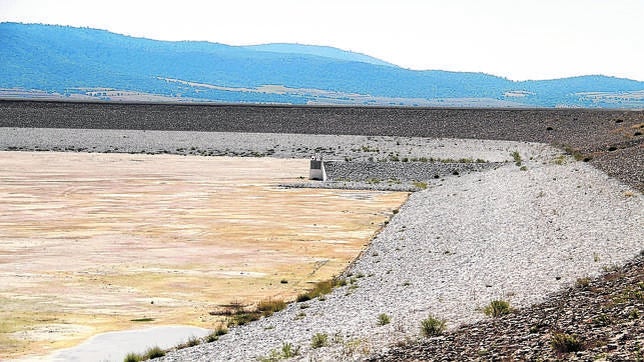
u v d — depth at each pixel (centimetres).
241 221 5850
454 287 3191
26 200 6838
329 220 5909
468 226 4959
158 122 12556
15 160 9806
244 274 4094
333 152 10444
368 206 6669
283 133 11831
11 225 5594
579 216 4584
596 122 11062
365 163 9025
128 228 5516
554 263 3334
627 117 10856
